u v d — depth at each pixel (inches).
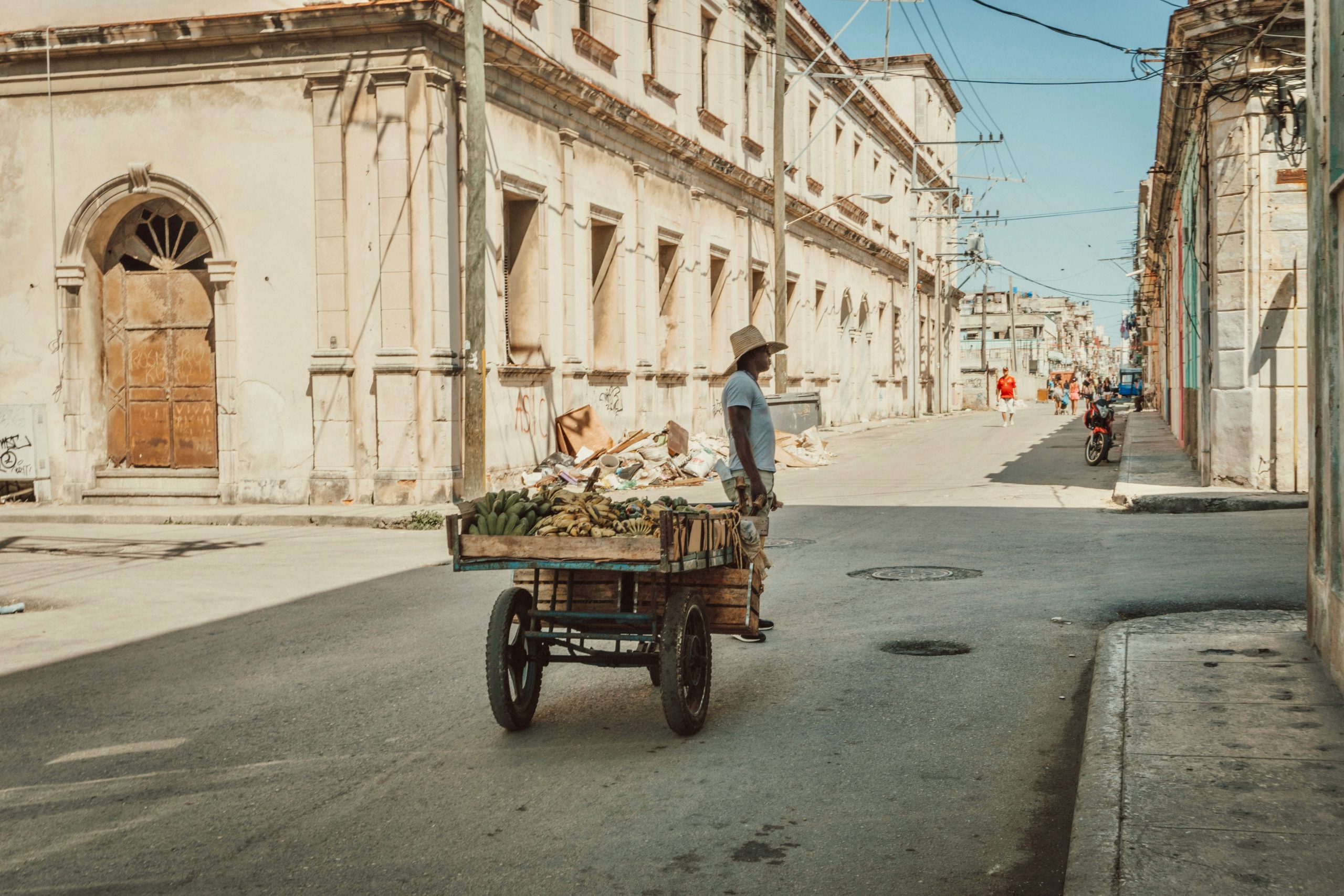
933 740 222.8
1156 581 378.0
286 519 620.7
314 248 656.4
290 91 657.0
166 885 162.4
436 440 650.2
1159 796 173.0
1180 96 652.7
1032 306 5718.5
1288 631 283.1
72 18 681.0
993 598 361.1
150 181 677.9
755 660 291.0
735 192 1214.9
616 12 916.0
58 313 698.2
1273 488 599.8
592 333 879.7
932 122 2399.1
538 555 225.6
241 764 217.2
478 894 157.8
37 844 179.2
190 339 699.4
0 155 700.7
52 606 396.2
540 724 240.5
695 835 177.6
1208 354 647.8
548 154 804.0
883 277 1958.7
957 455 1037.8
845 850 170.9
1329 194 247.1
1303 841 154.6
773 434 304.0
